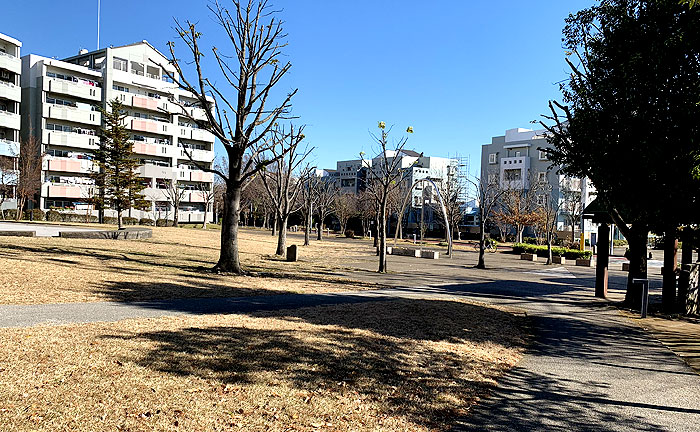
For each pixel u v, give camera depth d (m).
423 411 4.64
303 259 23.91
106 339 6.10
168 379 4.82
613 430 4.48
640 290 12.88
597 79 11.40
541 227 49.75
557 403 5.15
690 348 8.09
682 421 4.77
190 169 54.97
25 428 3.59
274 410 4.32
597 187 11.55
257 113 15.05
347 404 4.62
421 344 7.07
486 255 39.00
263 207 61.31
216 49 14.98
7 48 41.06
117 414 3.96
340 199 63.59
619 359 7.24
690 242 11.31
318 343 6.59
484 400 5.12
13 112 40.91
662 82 9.66
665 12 9.73
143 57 51.72
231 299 10.46
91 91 45.97
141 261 16.02
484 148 68.00
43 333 6.23
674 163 9.38
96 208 38.41
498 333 8.45
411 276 19.17
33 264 12.52
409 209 68.75
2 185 35.81
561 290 16.77
